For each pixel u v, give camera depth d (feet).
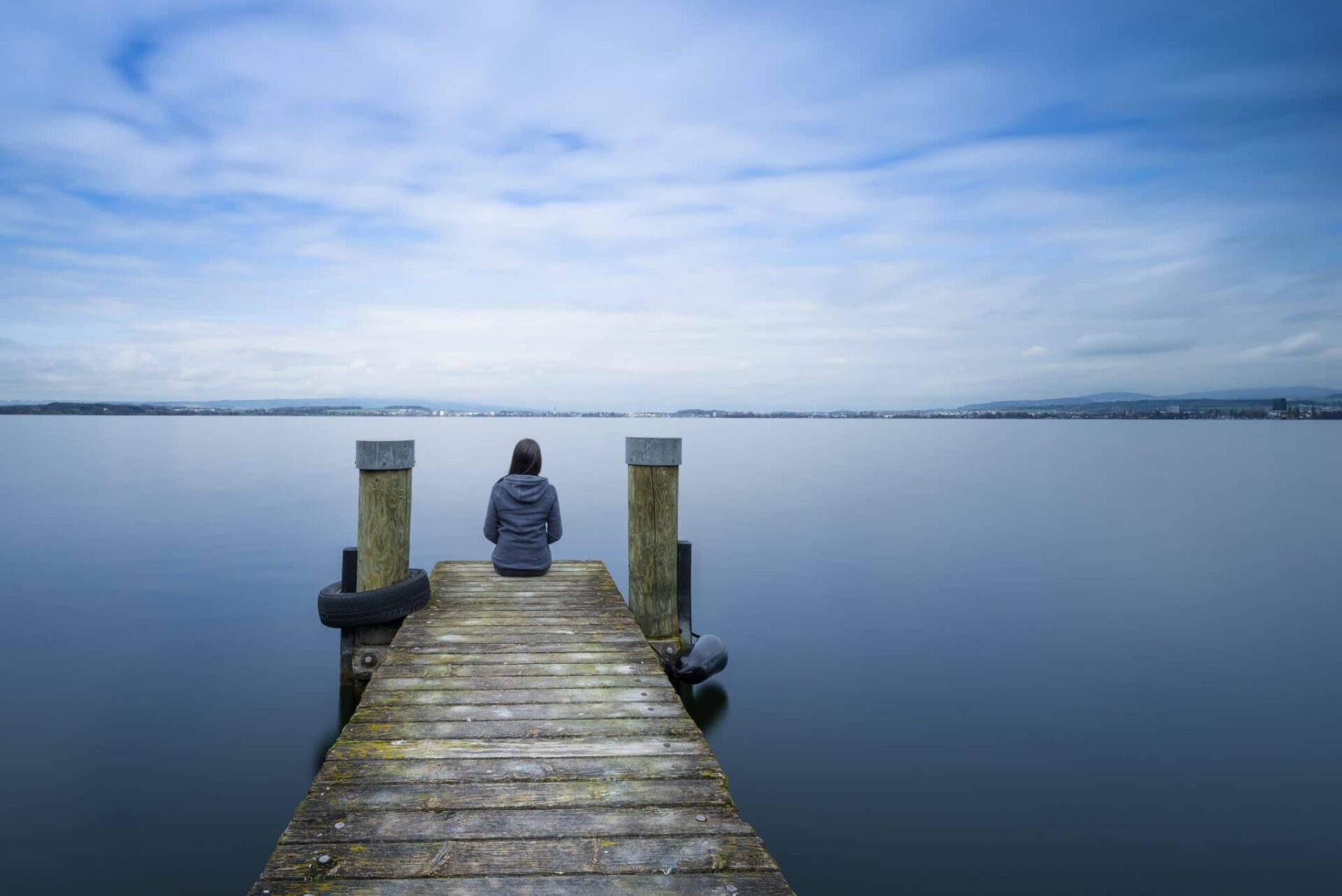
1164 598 39.37
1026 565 48.42
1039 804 17.30
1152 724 22.08
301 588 40.16
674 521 21.04
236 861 14.67
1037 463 175.83
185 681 25.20
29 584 40.55
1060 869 14.66
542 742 11.45
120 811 16.57
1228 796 17.81
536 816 9.22
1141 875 14.52
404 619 19.03
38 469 129.29
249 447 223.92
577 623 18.43
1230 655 29.40
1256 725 22.16
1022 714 22.86
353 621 18.61
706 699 24.06
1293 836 15.96
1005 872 14.55
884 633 31.99
